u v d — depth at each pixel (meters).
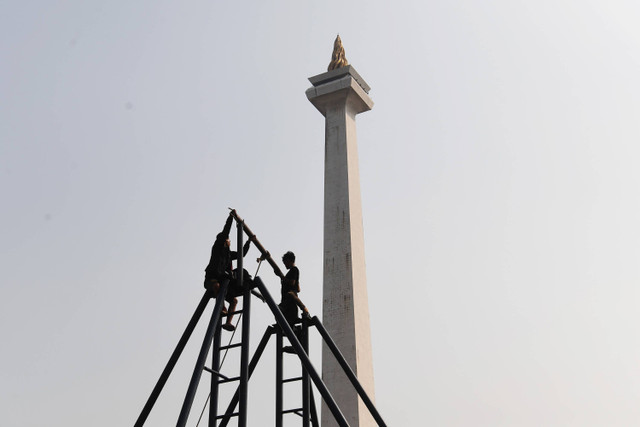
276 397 9.62
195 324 8.88
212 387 8.96
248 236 9.91
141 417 8.61
